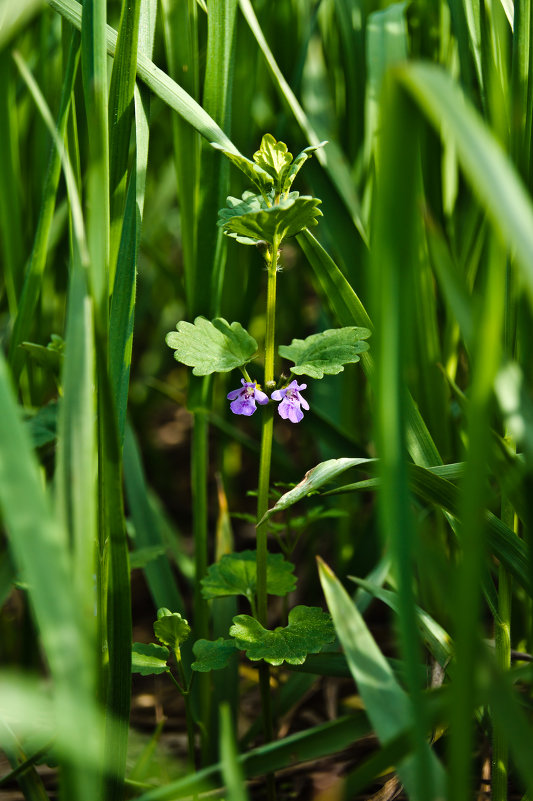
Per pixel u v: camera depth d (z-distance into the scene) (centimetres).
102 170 46
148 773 53
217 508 72
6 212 55
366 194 56
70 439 43
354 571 57
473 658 42
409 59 57
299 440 78
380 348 41
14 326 51
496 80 47
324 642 49
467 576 42
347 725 46
